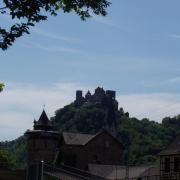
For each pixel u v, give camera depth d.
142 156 151.12
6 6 10.83
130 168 87.88
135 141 167.62
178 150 72.25
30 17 10.98
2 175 65.94
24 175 65.94
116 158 118.62
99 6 11.67
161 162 75.56
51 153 125.50
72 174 69.00
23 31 11.03
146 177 75.25
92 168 100.56
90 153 116.56
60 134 123.56
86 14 11.77
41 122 128.75
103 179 69.56
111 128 191.38
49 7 11.23
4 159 134.12
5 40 11.01
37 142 125.75
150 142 163.88
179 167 71.56
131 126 182.75
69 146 115.81
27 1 10.84
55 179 68.94
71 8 11.56
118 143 119.56
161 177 74.44
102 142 118.19
